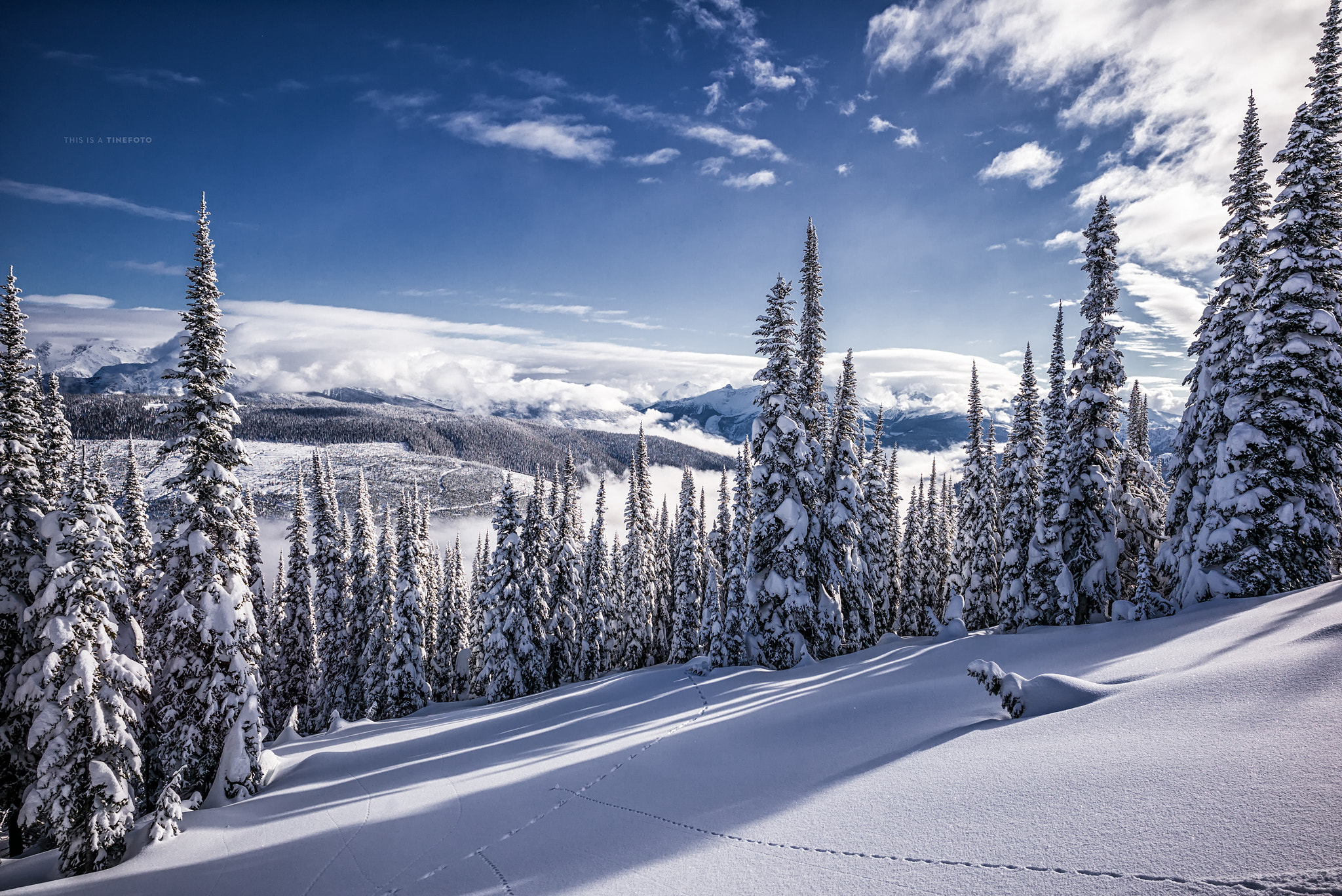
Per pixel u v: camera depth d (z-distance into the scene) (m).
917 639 28.50
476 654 54.50
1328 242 19.17
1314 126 19.33
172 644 20.45
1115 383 26.14
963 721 11.65
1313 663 8.03
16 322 20.20
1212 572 19.41
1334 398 18.77
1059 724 9.20
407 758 21.20
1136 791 6.42
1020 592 30.89
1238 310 20.97
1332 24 19.12
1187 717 7.86
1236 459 19.59
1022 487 32.50
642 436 56.81
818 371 29.55
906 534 50.62
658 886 8.06
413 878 10.88
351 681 46.19
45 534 17.47
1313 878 4.37
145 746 22.98
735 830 9.38
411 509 44.88
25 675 17.33
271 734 38.69
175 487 20.83
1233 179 21.52
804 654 25.83
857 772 10.37
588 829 11.32
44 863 17.36
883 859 6.99
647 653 57.56
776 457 27.50
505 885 9.66
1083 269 26.59
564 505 49.66
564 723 22.41
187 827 16.59
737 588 31.39
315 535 45.50
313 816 15.41
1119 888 5.09
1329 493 18.39
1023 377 33.91
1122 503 28.27
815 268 29.33
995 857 6.21
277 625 44.53
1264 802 5.40
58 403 25.30
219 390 21.44
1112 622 19.64
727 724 16.67
